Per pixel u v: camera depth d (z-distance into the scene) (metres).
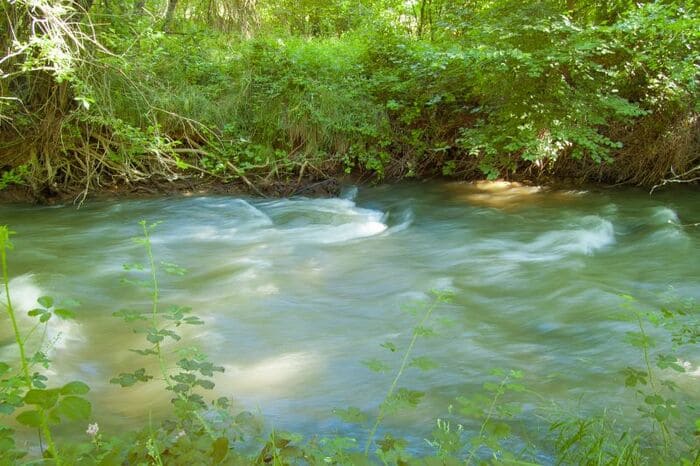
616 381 3.37
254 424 2.43
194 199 8.21
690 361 3.53
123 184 8.45
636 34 7.89
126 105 8.06
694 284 5.12
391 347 2.65
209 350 3.80
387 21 10.87
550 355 3.76
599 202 8.02
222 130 8.88
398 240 6.62
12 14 6.86
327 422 2.97
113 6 7.87
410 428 2.91
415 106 9.23
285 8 13.05
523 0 8.07
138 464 1.75
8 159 7.85
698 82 8.25
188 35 9.84
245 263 5.62
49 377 3.36
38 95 7.68
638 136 8.62
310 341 3.98
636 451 2.44
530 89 7.98
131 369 3.53
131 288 4.88
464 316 4.44
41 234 6.56
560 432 2.71
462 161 9.30
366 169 9.34
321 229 7.07
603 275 5.39
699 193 8.40
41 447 2.51
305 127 9.04
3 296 4.52
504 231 6.88
